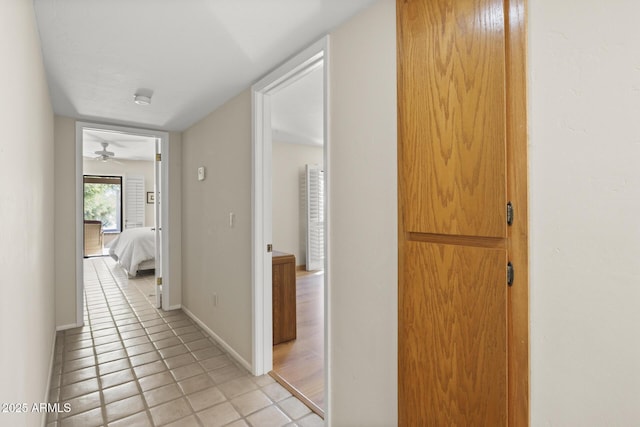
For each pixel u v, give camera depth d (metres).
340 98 1.63
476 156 1.05
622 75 0.82
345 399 1.63
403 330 1.27
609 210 0.84
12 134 1.00
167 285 3.80
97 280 5.29
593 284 0.86
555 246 0.92
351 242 1.59
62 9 1.49
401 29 1.27
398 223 1.29
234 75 2.24
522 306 0.97
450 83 1.11
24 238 1.22
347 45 1.59
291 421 1.86
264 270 2.39
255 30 1.68
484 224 1.03
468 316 1.08
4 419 0.89
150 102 2.75
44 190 2.06
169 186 3.80
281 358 2.63
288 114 3.61
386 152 1.41
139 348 2.80
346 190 1.61
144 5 1.46
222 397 2.09
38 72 1.70
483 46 1.02
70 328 3.24
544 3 0.94
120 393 2.12
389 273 1.41
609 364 0.84
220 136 2.90
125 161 8.18
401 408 1.28
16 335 1.05
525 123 0.96
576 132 0.89
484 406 1.04
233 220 2.68
